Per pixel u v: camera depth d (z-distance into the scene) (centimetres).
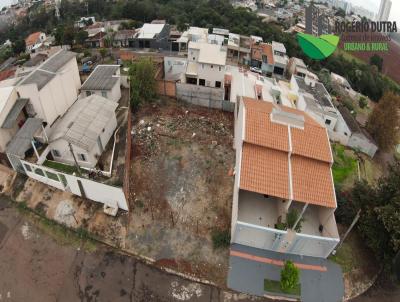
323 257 2327
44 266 2167
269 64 5997
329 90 5522
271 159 2345
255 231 2170
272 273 2217
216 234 2348
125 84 3738
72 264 2186
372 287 2286
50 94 2848
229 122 3366
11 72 4278
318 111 3850
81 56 5075
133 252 2259
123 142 2895
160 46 6125
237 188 2211
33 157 2575
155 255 2245
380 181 2477
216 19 7900
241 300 2095
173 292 2091
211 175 2709
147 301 2038
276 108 2806
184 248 2281
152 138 2991
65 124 2645
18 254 2220
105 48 5753
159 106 3450
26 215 2433
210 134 3125
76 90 3391
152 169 2717
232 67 4684
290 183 2241
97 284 2095
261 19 9506
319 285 2205
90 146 2511
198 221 2408
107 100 2992
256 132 2442
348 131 3831
